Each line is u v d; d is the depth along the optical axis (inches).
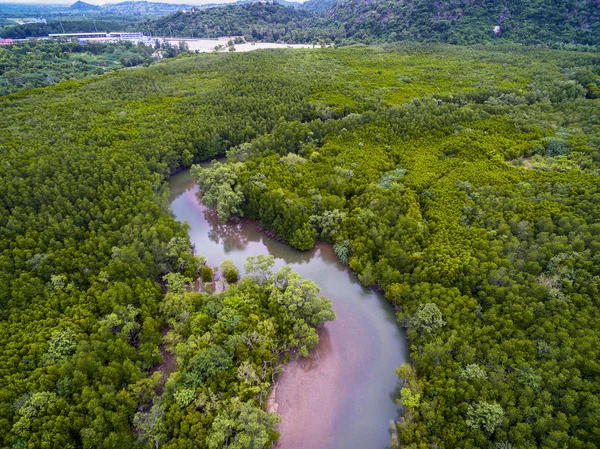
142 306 2303.2
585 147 3454.7
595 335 1929.1
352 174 3437.5
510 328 2058.3
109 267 2500.0
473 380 1860.2
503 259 2383.1
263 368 2026.3
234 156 4018.2
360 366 2228.1
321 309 2324.1
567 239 2466.8
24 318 2176.4
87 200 3036.4
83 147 3806.6
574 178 3051.2
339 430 1931.6
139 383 1878.7
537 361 1895.9
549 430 1637.6
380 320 2500.0
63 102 5004.9
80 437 1700.3
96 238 2736.2
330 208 3144.7
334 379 2158.0
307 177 3489.2
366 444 1876.2
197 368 1943.9
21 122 4365.2
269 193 3253.0
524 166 3430.1
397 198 3029.0
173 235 2982.3
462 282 2367.1
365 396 2082.9
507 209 2822.3
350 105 4761.3
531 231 2591.0
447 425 1749.5
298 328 2220.7
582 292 2151.8
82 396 1758.1
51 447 1615.4
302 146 4037.9
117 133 4158.5
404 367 2027.6
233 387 1882.4
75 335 2080.5
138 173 3563.0
